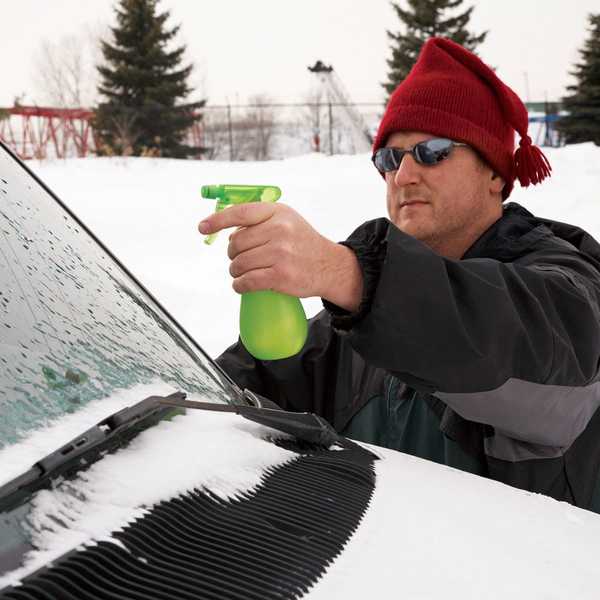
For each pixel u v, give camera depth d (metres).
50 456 0.77
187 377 1.13
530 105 31.89
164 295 5.88
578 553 0.97
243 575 0.73
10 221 1.06
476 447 1.61
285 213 0.98
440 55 1.79
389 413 1.79
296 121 33.47
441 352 1.07
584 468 1.59
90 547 0.71
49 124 25.31
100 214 11.89
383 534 0.89
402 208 1.81
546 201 11.90
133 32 33.25
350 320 1.07
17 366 0.86
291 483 0.98
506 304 1.12
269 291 1.01
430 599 0.76
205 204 13.09
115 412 0.90
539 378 1.21
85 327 1.02
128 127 28.02
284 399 1.92
